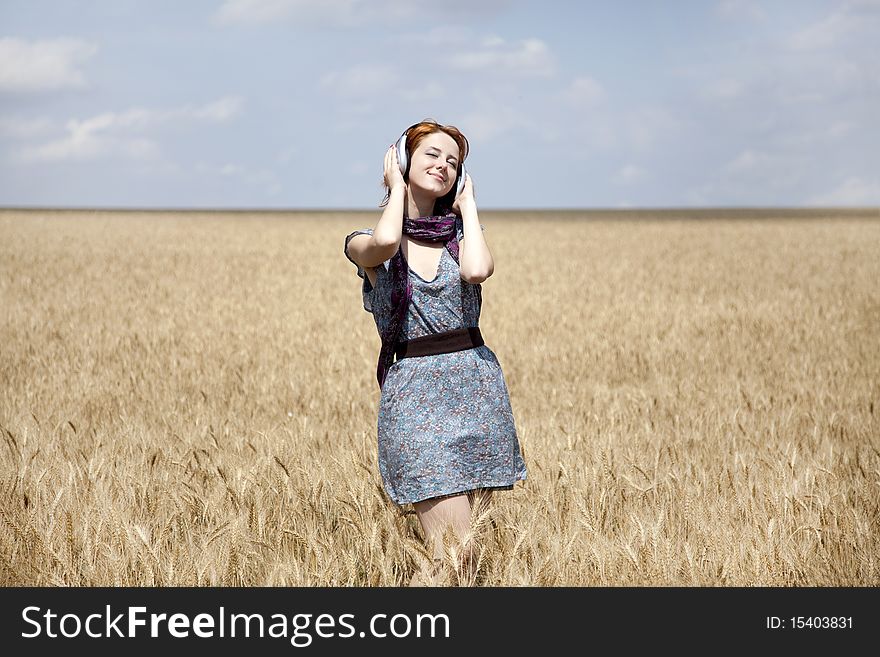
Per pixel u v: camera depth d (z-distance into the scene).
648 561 5.43
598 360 14.83
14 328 18.17
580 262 40.38
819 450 8.63
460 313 5.65
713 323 19.72
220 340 16.62
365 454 7.73
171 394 11.59
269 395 11.58
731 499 6.59
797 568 5.57
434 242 5.69
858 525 6.04
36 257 40.38
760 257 43.50
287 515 6.28
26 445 8.12
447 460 5.46
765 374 13.74
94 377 12.79
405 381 5.57
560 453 8.04
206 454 7.76
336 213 176.75
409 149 5.64
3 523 5.98
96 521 5.89
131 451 8.16
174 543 5.69
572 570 5.40
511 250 49.22
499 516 6.14
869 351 15.86
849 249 49.03
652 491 6.76
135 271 34.62
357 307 23.41
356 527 5.95
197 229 73.50
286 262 40.28
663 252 47.47
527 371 13.82
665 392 11.96
